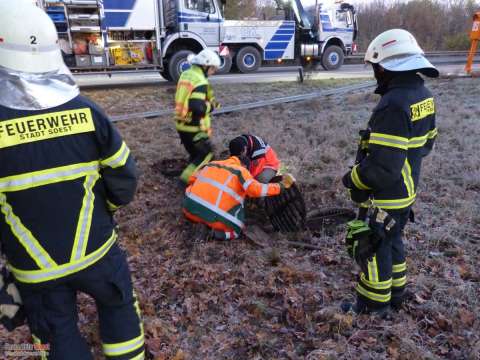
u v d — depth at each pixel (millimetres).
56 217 1690
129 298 1981
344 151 6262
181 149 6594
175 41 14266
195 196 3842
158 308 3055
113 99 11148
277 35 17391
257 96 11219
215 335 2771
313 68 18000
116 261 1913
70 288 1830
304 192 4941
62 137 1659
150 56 13625
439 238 3777
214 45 14523
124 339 1961
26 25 1564
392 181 2305
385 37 2334
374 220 2441
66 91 1668
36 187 1636
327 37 18375
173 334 2779
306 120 8219
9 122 1562
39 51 1597
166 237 4035
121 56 13219
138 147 6715
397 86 2301
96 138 1750
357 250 2514
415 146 2389
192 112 4906
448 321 2762
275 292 3141
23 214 1653
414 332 2680
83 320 2914
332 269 3455
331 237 3934
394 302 2857
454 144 6441
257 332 2785
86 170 1745
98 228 1821
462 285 3113
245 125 7773
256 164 4422
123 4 12789
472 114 8125
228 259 3635
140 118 8703
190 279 3322
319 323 2816
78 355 1827
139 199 4879
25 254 1693
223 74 16891
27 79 1582
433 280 3191
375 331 2672
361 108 9219
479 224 4102
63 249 1719
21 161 1596
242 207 3922
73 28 12289
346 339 2670
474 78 12836
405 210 2523
